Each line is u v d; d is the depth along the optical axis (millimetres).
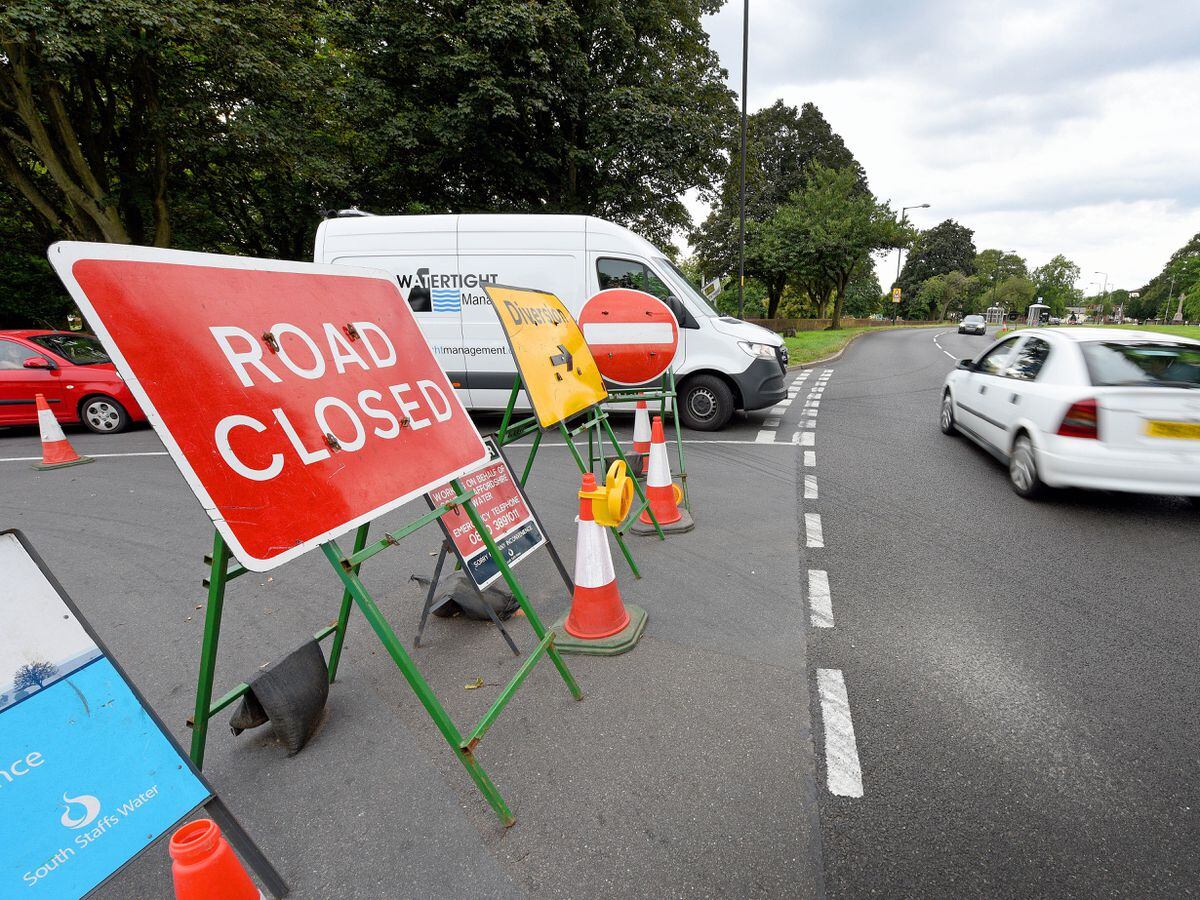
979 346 27562
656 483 4641
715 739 2395
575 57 15172
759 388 8047
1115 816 2002
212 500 1623
